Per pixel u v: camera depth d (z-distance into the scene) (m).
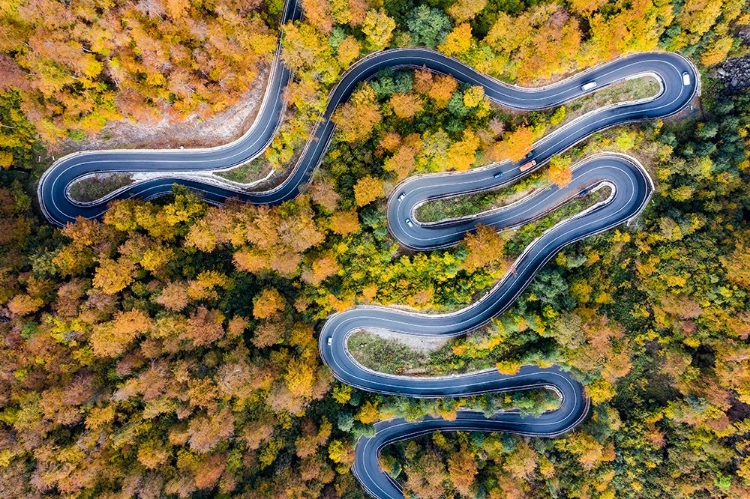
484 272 83.81
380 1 67.94
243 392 78.50
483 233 79.12
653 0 69.38
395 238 84.12
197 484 76.38
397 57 75.81
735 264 76.44
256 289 84.25
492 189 82.19
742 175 78.81
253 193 82.31
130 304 74.75
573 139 81.31
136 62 64.19
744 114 76.56
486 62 72.06
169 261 77.19
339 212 76.25
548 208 84.75
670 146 78.50
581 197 84.50
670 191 82.19
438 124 74.81
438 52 75.31
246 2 64.44
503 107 77.69
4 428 69.12
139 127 74.69
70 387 70.38
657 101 79.56
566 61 72.56
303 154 79.62
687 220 80.25
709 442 83.69
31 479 68.81
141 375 73.44
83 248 73.19
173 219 74.44
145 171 79.81
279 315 83.00
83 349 72.56
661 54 77.12
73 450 70.25
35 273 71.62
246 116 76.25
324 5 63.44
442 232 84.44
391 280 84.88
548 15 67.19
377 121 73.44
